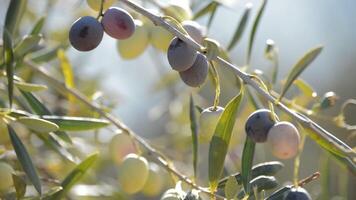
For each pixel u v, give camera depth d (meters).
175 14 0.87
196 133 0.78
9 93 0.78
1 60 0.83
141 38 0.88
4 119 0.78
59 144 0.85
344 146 0.71
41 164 0.98
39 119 0.76
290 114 0.71
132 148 0.87
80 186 0.96
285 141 0.71
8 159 0.88
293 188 0.74
